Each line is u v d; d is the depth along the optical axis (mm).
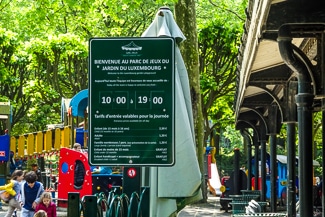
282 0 8719
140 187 10828
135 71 8594
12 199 19953
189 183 9359
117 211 8328
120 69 8602
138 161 8570
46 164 32406
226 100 39750
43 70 43781
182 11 24172
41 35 39094
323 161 10992
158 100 8578
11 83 46281
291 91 15883
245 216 13844
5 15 39500
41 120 49031
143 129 8578
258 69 15344
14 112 48719
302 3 8766
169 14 9992
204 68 37312
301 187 9461
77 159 24266
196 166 9367
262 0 8219
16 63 46438
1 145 30562
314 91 9742
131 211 9281
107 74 8609
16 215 20250
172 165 8562
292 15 8789
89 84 8609
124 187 10953
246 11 10562
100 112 8602
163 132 8578
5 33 40156
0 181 30391
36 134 30359
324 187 11086
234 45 36312
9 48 44125
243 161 54125
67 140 26250
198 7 36688
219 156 54125
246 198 21359
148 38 8602
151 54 8594
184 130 9367
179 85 9594
